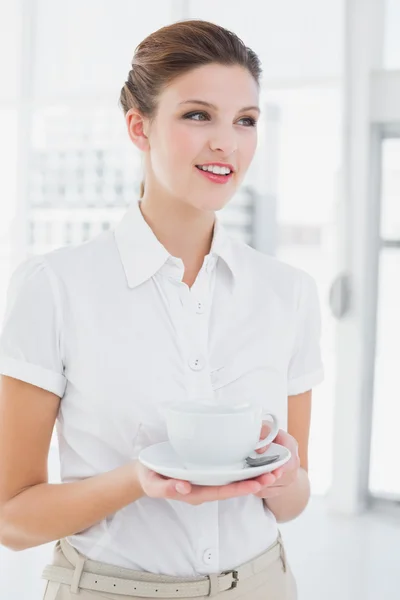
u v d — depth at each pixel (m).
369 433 4.13
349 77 3.90
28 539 1.01
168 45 1.00
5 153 5.07
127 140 4.89
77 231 5.07
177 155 1.00
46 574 1.05
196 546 1.00
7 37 4.88
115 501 0.94
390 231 4.08
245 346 1.09
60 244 5.10
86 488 0.97
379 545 3.55
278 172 4.68
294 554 3.41
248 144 1.03
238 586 1.02
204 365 1.05
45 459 1.06
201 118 1.00
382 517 3.97
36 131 5.02
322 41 4.10
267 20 4.19
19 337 1.01
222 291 1.11
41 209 5.10
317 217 4.66
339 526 3.81
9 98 4.93
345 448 4.00
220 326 1.09
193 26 1.01
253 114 1.03
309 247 4.71
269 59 4.20
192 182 1.00
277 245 4.77
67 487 0.99
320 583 3.07
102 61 4.68
